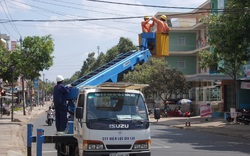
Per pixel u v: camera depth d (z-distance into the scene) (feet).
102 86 36.70
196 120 133.18
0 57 119.55
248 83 110.83
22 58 113.60
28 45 113.50
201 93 166.91
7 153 52.75
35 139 39.42
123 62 44.65
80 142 34.96
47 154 53.11
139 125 34.27
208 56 101.76
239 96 132.46
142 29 48.14
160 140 71.97
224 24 86.58
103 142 33.32
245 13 79.61
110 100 35.35
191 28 192.34
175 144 64.90
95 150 33.24
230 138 76.89
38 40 113.91
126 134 33.71
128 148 33.71
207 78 137.18
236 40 84.07
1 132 85.97
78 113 34.12
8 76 123.44
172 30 195.52
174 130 99.55
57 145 46.06
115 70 43.88
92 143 33.30
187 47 200.13
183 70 202.08
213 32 90.22
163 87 164.04
